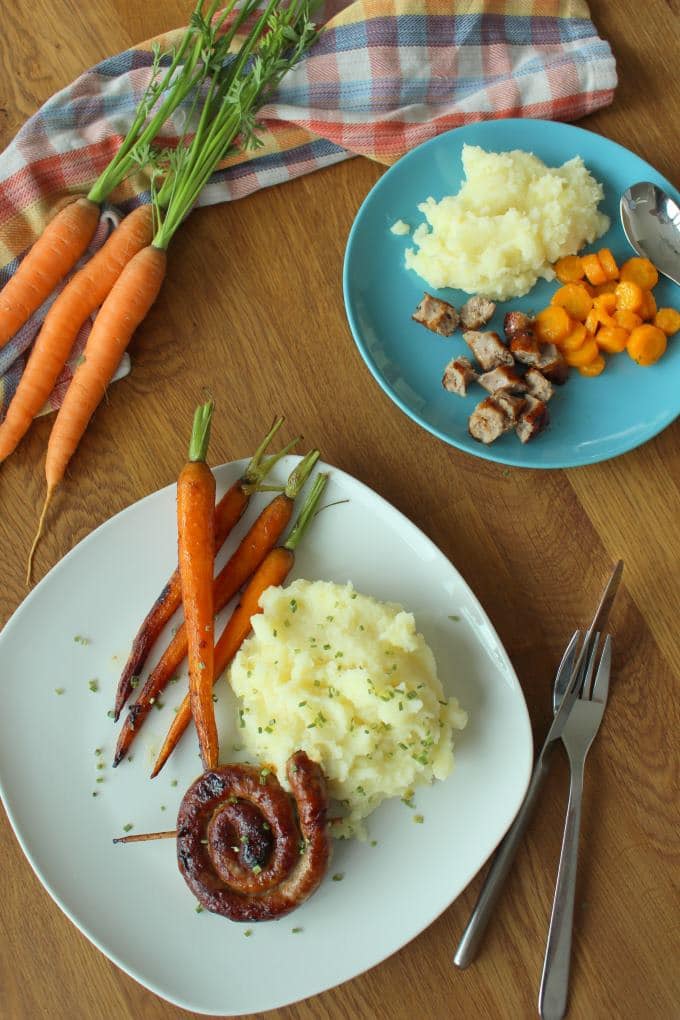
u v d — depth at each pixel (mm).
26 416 725
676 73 739
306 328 734
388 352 722
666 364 715
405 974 704
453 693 696
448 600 697
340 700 658
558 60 726
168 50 726
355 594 671
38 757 705
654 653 714
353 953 686
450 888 686
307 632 672
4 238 733
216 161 704
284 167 736
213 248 739
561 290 709
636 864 705
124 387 734
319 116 725
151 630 701
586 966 700
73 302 722
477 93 732
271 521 696
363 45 726
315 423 730
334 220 740
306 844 649
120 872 700
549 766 706
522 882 704
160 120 701
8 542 731
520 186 700
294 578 708
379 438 728
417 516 724
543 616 718
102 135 725
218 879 660
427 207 711
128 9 742
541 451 710
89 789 705
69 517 730
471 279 703
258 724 661
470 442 707
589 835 707
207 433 687
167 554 711
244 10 701
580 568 719
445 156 721
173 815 702
